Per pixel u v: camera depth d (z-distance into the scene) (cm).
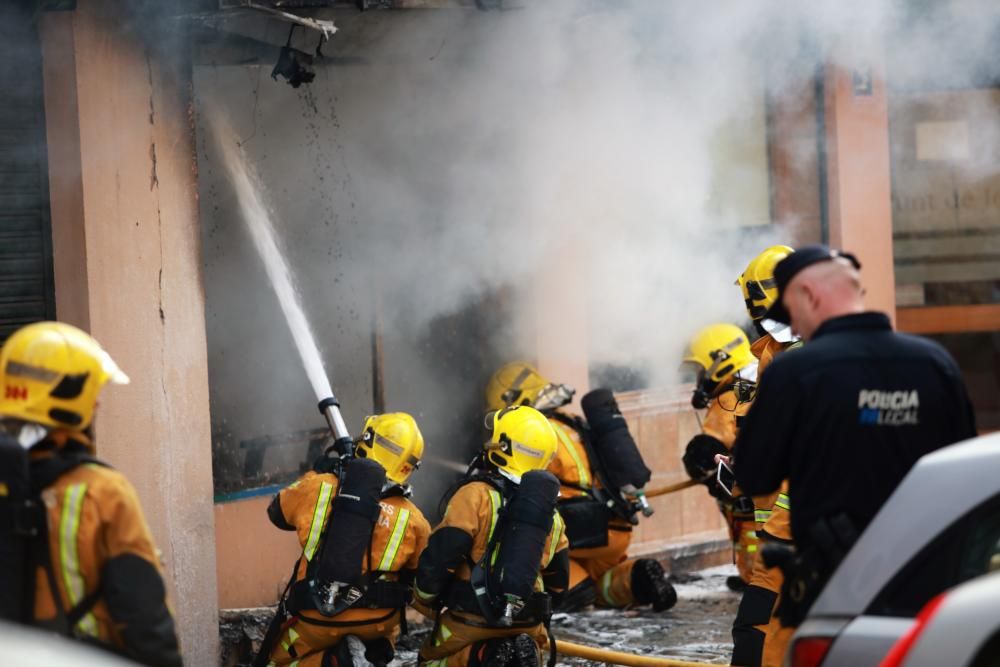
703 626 724
